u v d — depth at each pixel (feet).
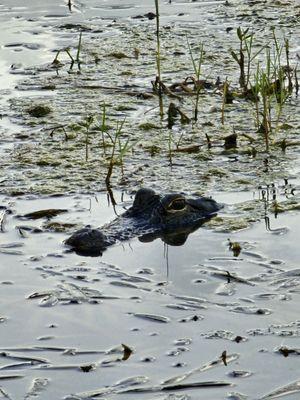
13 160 72.18
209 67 94.07
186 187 66.39
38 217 61.82
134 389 42.06
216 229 59.62
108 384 42.55
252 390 41.78
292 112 81.51
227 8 115.96
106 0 120.37
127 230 58.95
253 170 69.56
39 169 70.38
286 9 114.62
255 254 55.83
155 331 47.21
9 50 100.48
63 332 47.26
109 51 99.60
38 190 66.28
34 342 46.26
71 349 45.57
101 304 50.14
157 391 41.88
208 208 62.03
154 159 72.02
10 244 57.67
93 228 58.90
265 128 73.56
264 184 66.80
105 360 44.55
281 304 49.80
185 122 79.82
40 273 53.72
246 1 119.03
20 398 41.50
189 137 76.54
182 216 60.54
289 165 70.33
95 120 80.53
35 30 107.14
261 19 110.11
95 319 48.55
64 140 76.33
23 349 45.62
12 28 108.06
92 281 52.75
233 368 43.57
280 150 73.46
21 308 49.75
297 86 85.56
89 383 42.60
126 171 69.67
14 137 77.05
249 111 82.53
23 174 69.41
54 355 45.06
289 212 61.87
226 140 74.74
